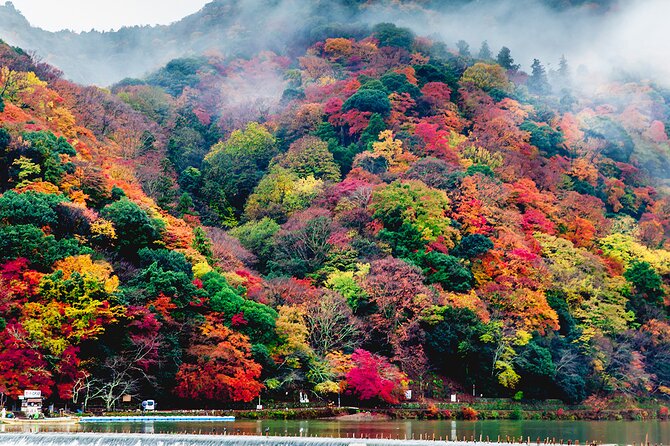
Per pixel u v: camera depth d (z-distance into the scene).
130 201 165.75
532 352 163.75
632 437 119.56
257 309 145.25
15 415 116.19
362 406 146.00
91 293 129.50
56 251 138.38
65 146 177.75
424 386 157.75
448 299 167.50
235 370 131.88
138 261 157.50
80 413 119.44
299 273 180.38
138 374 129.25
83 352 127.06
